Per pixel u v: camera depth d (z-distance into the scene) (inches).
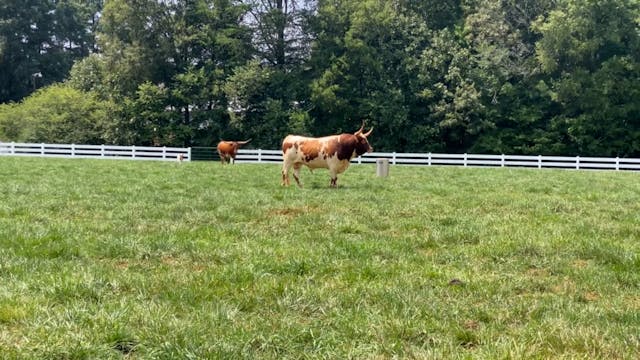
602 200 571.2
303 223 405.4
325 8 2098.9
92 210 451.5
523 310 214.2
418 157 1553.9
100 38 2107.5
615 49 2049.7
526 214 460.4
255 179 788.6
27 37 2839.6
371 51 2058.3
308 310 215.3
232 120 2032.5
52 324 191.8
